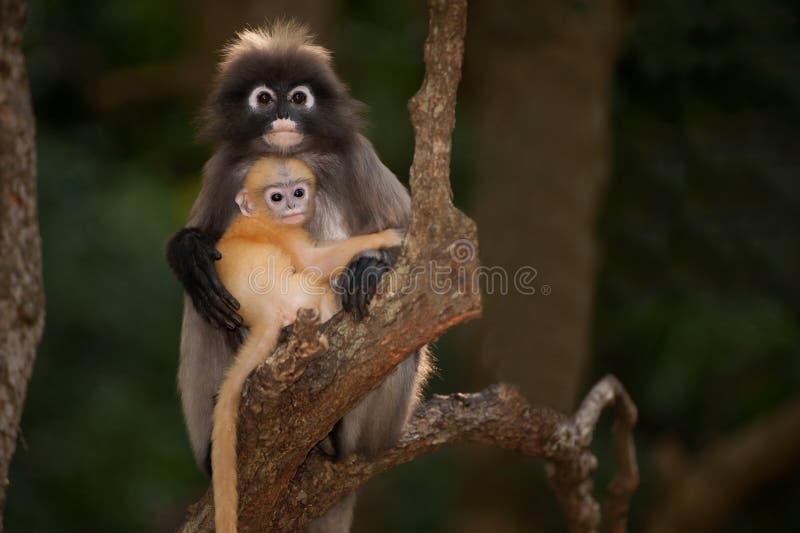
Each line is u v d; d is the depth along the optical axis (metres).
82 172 15.82
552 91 13.45
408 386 7.26
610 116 13.95
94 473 14.71
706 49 13.60
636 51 13.93
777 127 14.09
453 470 15.31
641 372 15.27
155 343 15.30
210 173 8.05
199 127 8.29
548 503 14.04
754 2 13.54
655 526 14.38
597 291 14.36
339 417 6.03
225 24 15.52
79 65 17.66
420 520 15.06
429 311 5.51
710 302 14.23
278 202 6.85
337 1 15.63
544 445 7.56
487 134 13.71
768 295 14.23
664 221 14.23
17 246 6.57
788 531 15.48
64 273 14.90
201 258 7.00
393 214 7.91
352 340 5.75
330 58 8.57
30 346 6.61
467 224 5.48
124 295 15.12
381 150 15.63
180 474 15.26
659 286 14.31
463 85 16.08
